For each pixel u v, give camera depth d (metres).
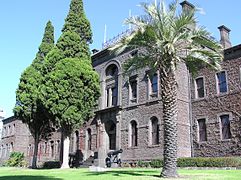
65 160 31.30
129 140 34.22
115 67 39.41
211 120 29.97
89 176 17.22
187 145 30.64
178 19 17.56
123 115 35.81
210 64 19.28
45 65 33.16
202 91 31.61
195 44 18.64
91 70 32.69
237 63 29.20
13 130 65.31
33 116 36.34
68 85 30.56
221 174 17.09
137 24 17.97
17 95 37.28
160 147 30.47
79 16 36.66
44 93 30.75
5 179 16.92
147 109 33.03
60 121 30.42
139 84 34.72
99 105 39.56
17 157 54.56
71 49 34.09
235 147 27.61
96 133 39.06
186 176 16.09
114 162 34.28
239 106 28.16
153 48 18.59
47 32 42.53
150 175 17.05
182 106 31.39
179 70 32.00
